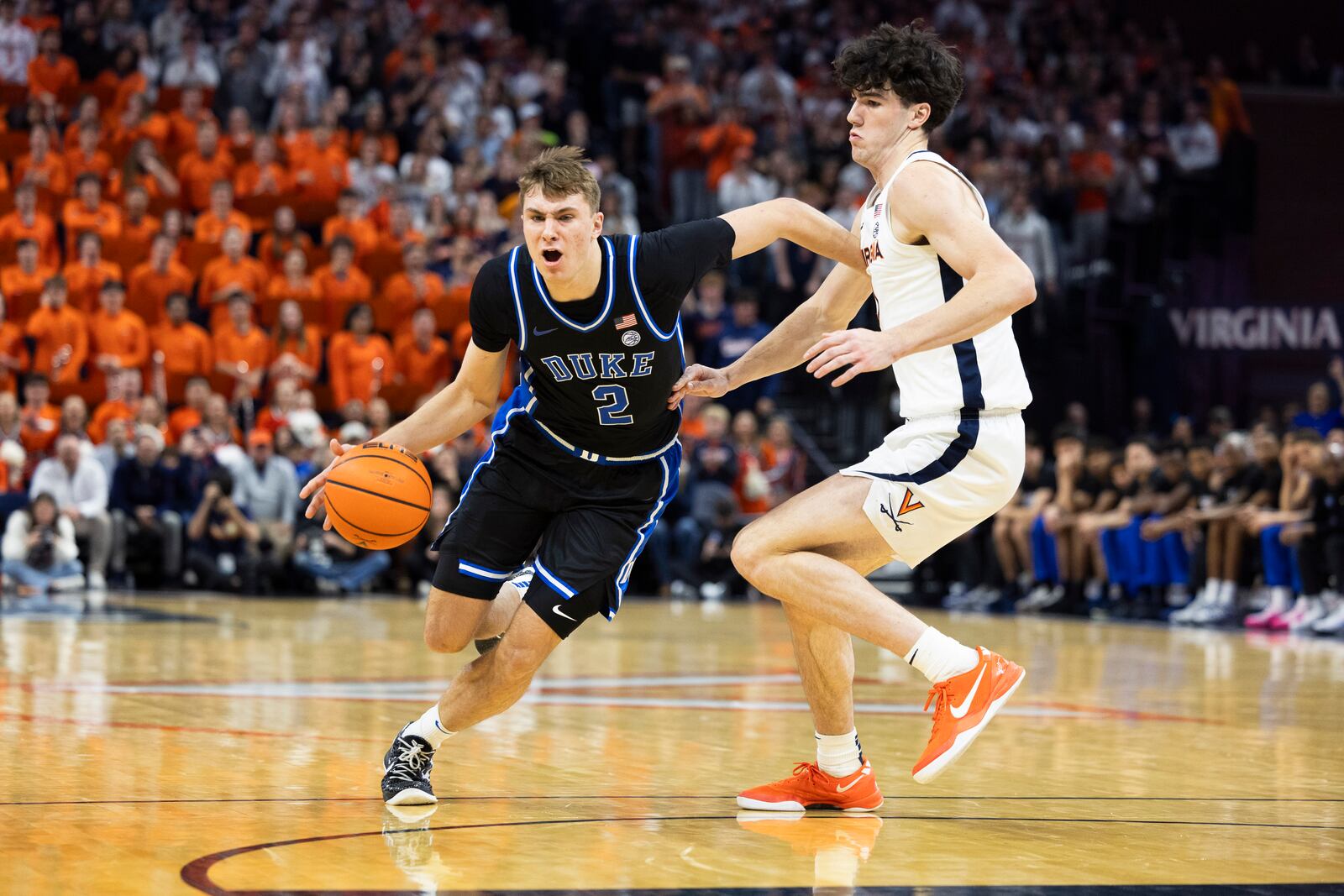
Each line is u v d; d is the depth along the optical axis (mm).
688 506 15664
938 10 23188
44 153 16062
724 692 6984
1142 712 6438
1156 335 18000
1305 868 3332
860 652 9508
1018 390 4059
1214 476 13188
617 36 20641
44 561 13133
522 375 4223
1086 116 21328
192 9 18812
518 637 4051
